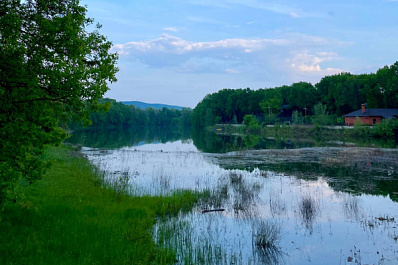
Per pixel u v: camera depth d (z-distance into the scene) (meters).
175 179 24.23
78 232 10.83
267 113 110.81
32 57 8.75
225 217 15.19
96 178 21.53
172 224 13.79
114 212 13.79
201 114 157.75
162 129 151.50
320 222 14.51
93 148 47.44
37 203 13.08
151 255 10.27
